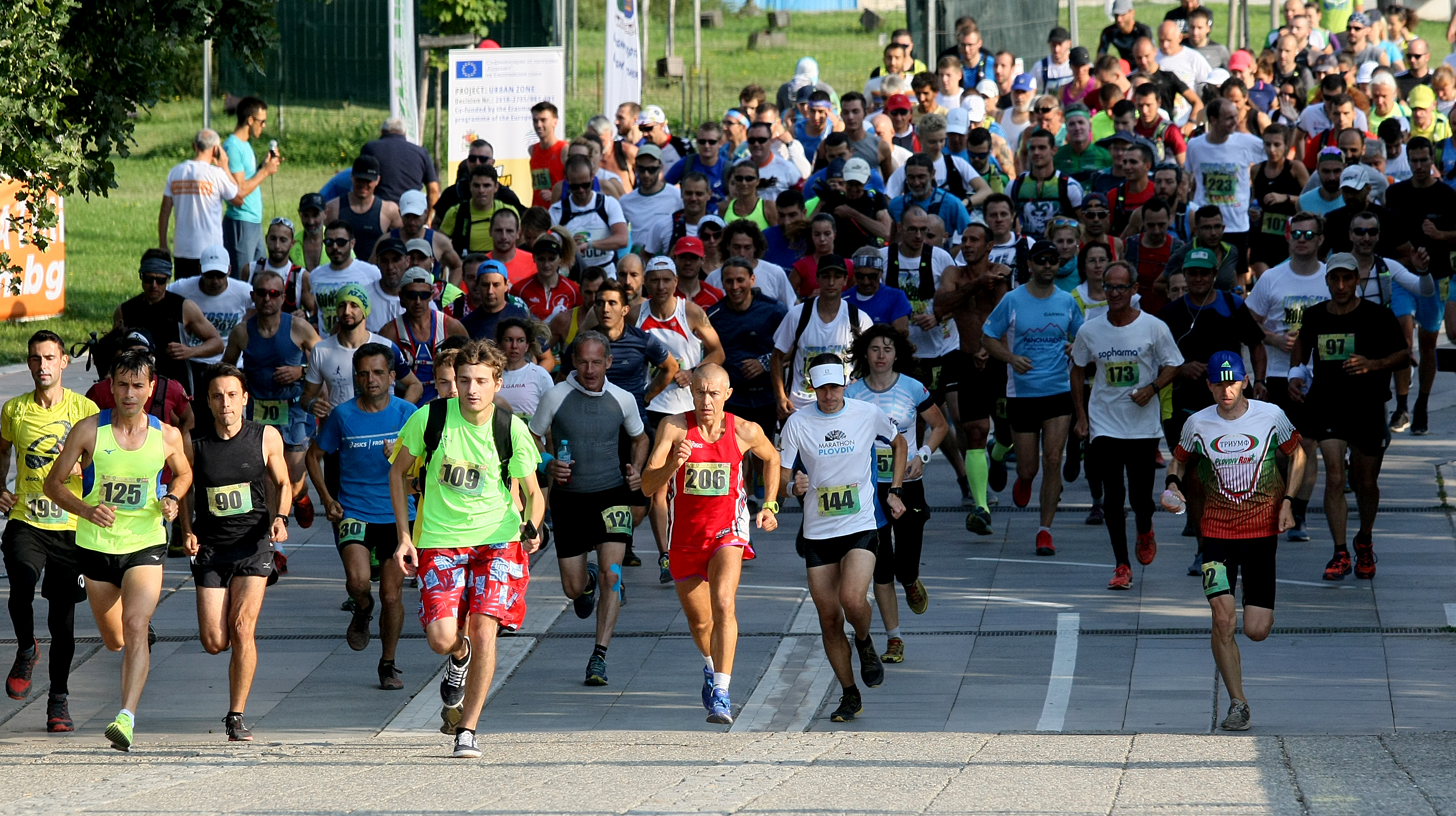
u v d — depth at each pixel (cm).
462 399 3045
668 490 4391
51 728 3356
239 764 2889
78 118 4178
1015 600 4206
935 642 3894
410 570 3062
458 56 7544
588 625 4141
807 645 3922
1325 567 4366
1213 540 3275
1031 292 4622
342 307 4350
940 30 9631
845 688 3366
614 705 3534
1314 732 3152
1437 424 5938
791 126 8031
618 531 3675
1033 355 4600
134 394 3139
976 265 4912
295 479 4538
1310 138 7081
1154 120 6744
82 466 3378
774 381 4703
